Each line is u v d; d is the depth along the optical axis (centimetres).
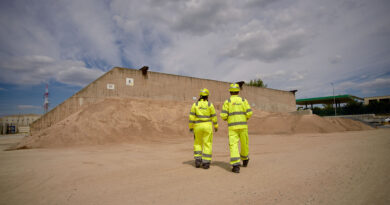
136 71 1762
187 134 1316
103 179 349
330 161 418
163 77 1916
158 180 334
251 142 948
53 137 976
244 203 225
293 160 455
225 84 2402
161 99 1872
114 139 1069
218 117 1684
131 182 326
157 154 652
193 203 230
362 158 425
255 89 2747
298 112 2217
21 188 310
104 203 239
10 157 620
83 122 1123
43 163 504
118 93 1641
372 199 216
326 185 272
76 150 785
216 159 544
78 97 1459
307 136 1150
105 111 1270
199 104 443
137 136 1157
